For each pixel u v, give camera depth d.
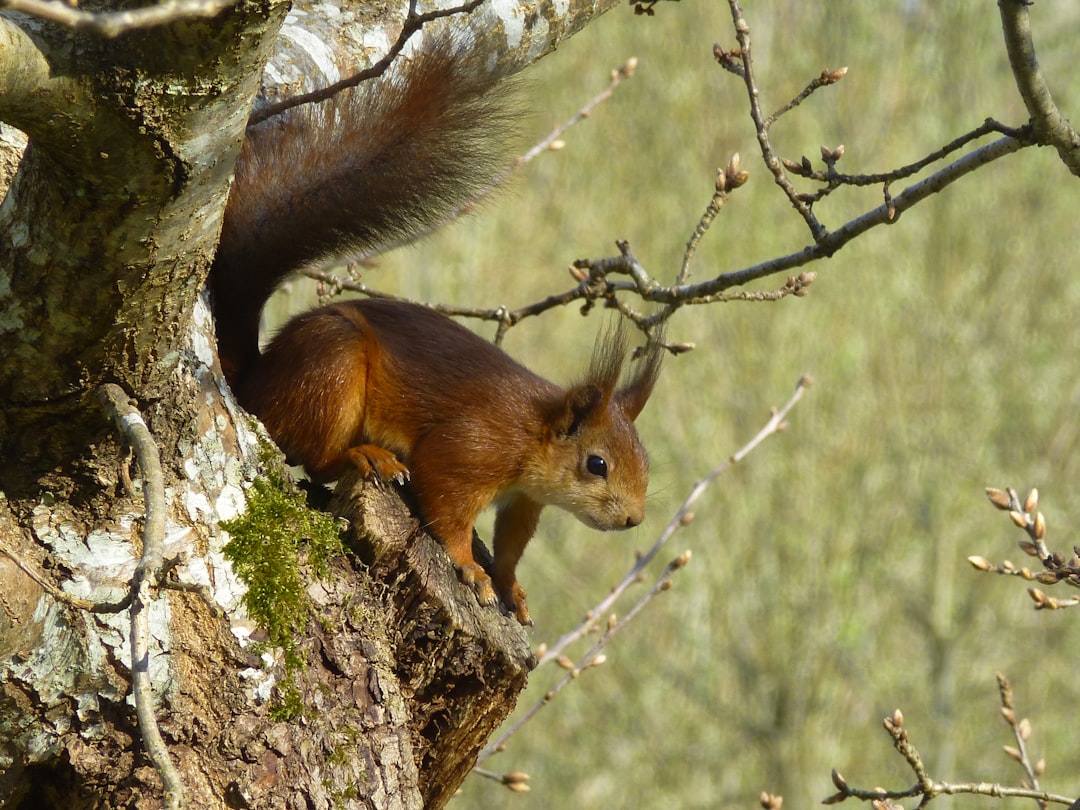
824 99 35.22
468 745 7.79
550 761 33.44
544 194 37.88
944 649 31.61
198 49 4.68
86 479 6.19
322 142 7.70
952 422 32.81
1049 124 7.69
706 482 11.73
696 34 37.03
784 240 34.78
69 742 6.30
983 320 33.16
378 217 7.77
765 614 32.97
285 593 6.63
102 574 6.21
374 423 8.51
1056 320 33.19
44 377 5.71
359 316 8.55
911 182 33.44
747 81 8.81
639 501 9.56
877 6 34.81
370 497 7.49
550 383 9.70
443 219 7.88
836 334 33.72
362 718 6.82
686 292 9.82
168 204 5.12
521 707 33.59
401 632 7.39
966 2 33.78
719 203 9.98
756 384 33.81
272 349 8.30
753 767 32.78
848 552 32.88
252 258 7.87
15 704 6.14
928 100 34.41
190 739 6.35
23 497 6.18
